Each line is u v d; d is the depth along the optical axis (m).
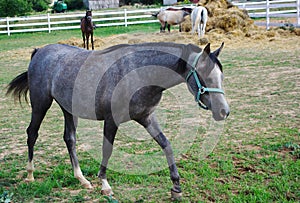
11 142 6.50
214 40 17.58
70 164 5.40
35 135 4.89
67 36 22.92
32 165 4.89
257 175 4.73
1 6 29.20
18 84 5.07
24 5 30.09
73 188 4.62
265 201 4.08
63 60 4.54
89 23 16.97
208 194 4.34
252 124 6.82
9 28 26.62
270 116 7.24
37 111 4.82
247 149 5.67
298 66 11.70
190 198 4.29
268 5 20.28
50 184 4.68
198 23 17.81
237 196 4.21
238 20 19.09
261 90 9.27
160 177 4.82
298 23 19.62
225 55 14.37
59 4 37.12
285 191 4.29
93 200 4.32
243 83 10.09
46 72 4.66
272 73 11.02
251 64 12.48
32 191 4.55
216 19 19.41
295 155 5.33
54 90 4.54
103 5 40.59
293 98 8.39
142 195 4.39
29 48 18.83
